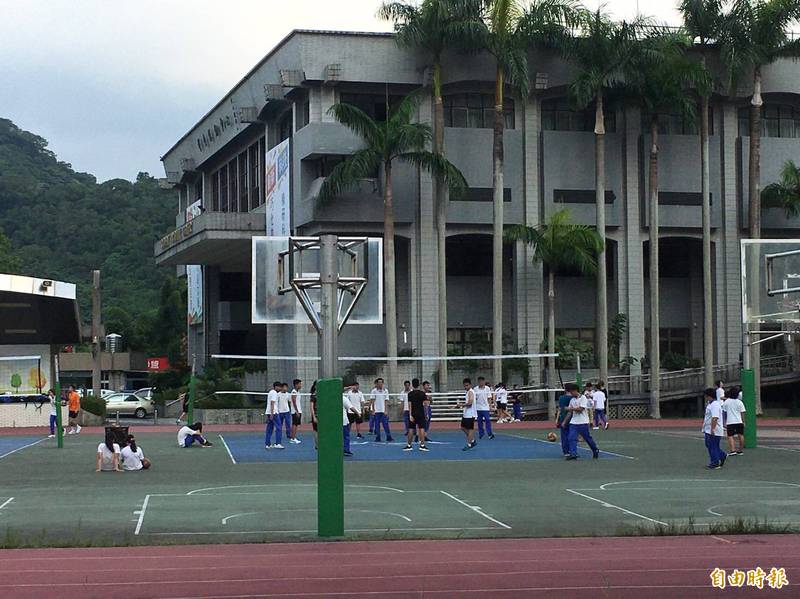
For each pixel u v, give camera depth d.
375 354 55.88
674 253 61.28
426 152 50.75
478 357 43.53
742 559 13.70
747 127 59.53
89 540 15.13
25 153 158.88
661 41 52.88
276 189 57.75
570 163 57.06
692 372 56.31
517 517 17.92
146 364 94.88
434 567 13.27
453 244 58.72
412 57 54.44
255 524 17.14
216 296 73.06
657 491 21.69
